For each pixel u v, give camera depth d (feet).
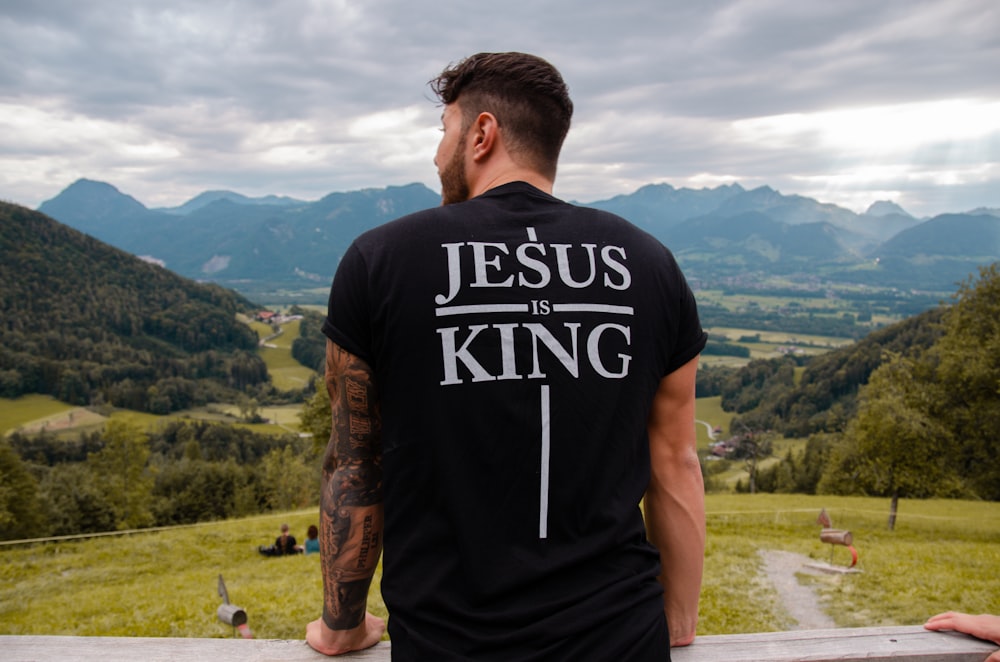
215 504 179.01
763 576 51.01
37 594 56.29
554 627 4.35
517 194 5.31
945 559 59.31
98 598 48.42
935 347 103.50
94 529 143.74
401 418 4.79
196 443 306.55
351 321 4.98
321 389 112.98
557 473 4.61
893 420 92.99
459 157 5.83
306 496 186.91
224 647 5.92
